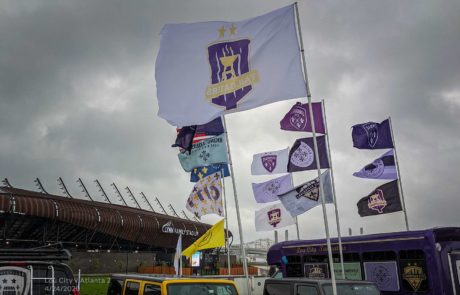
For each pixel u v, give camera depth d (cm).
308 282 1041
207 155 2050
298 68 1240
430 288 1445
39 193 6606
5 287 884
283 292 1093
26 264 911
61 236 6400
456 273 1466
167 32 1361
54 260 958
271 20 1290
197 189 2300
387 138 2253
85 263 6006
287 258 1984
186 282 902
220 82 1304
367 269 1648
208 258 6800
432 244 1459
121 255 6456
